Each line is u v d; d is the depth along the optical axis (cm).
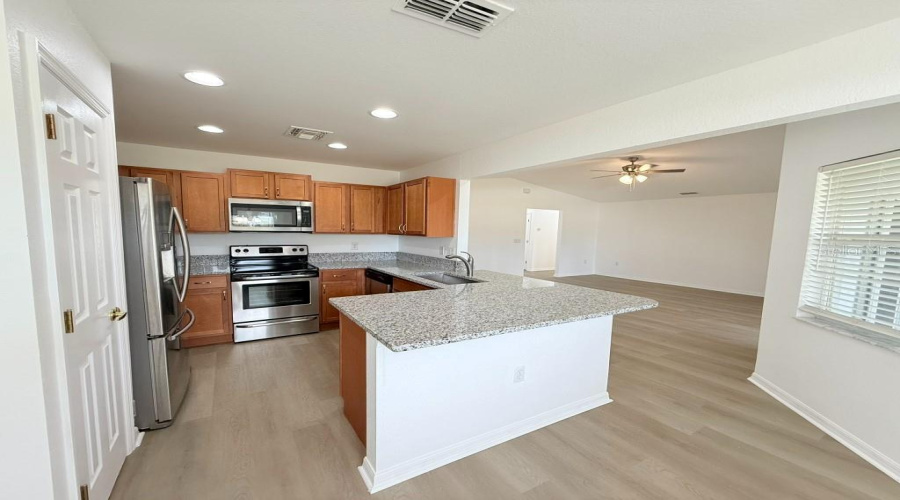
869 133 220
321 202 442
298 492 173
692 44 159
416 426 188
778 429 236
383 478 179
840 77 150
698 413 255
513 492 176
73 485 124
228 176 388
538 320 188
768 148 445
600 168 623
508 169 329
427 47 168
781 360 281
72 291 131
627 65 181
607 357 268
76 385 131
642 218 910
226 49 171
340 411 247
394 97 231
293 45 167
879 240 214
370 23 148
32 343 108
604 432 230
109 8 137
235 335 381
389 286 407
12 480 109
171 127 304
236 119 281
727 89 184
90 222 151
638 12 137
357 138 334
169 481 177
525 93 220
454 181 409
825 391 239
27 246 105
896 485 184
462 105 243
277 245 437
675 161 539
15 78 102
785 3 129
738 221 744
